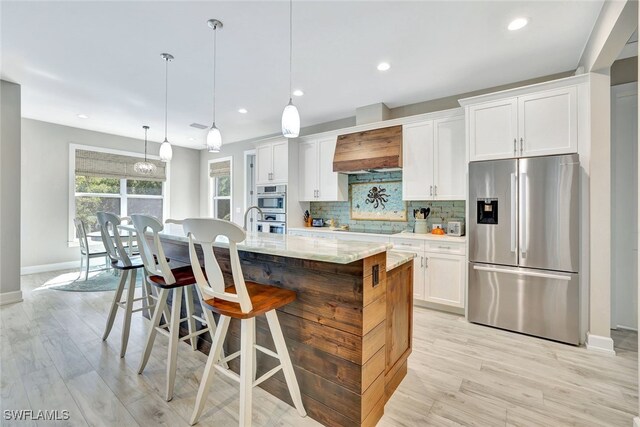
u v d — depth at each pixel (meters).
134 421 1.62
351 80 3.34
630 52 2.73
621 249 2.88
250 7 2.12
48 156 5.05
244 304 1.41
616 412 1.72
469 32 2.43
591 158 2.49
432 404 1.79
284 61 2.91
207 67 3.03
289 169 4.74
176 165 6.85
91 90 3.62
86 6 2.10
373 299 1.58
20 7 2.10
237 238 1.32
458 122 3.43
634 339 2.64
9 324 2.87
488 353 2.41
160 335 2.68
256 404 1.79
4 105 3.36
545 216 2.63
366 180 4.55
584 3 2.08
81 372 2.06
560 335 2.59
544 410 1.74
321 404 1.64
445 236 3.51
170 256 2.78
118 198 5.96
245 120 4.86
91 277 4.70
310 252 1.39
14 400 1.77
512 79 3.30
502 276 2.84
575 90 2.59
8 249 3.45
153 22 2.29
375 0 2.06
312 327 1.67
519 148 2.82
